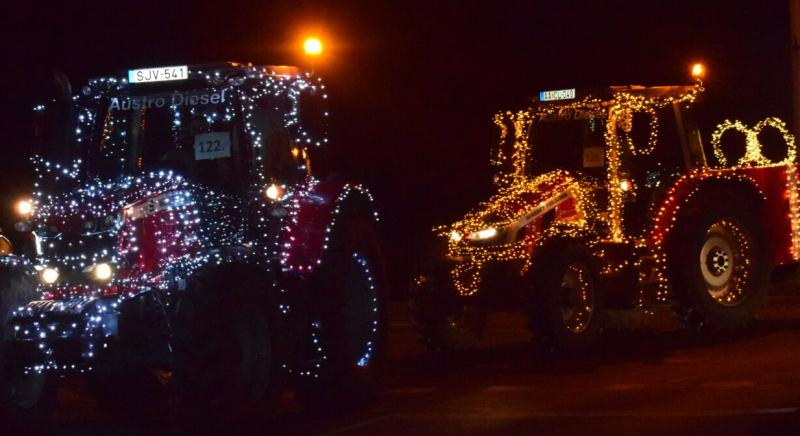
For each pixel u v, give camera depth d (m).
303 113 11.31
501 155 14.71
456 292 13.38
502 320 17.30
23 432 10.21
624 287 13.91
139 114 11.03
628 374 11.90
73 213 10.24
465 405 10.70
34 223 10.38
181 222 10.36
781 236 15.21
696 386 11.05
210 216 10.57
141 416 11.21
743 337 14.18
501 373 12.37
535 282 13.03
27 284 10.12
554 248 13.16
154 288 9.95
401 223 27.02
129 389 11.24
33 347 9.91
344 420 10.42
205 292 9.80
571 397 10.80
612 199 13.98
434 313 13.55
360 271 11.50
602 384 11.40
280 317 10.35
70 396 12.59
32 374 10.48
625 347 13.71
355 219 11.45
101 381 11.23
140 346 9.96
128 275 10.06
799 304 17.67
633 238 14.09
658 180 14.45
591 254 13.48
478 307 13.98
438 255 13.66
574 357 13.11
